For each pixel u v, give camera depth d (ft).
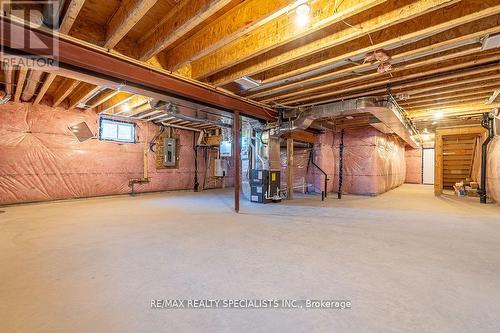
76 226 11.85
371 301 5.51
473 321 4.83
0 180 16.89
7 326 4.61
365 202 19.72
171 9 8.08
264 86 13.69
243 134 20.99
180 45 10.36
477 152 25.91
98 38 8.91
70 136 19.98
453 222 12.93
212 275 6.75
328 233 10.76
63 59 8.33
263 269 7.13
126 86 10.85
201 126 27.91
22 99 17.44
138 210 16.07
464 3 7.24
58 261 7.61
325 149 25.34
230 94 14.33
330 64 10.55
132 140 24.06
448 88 13.74
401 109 17.15
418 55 9.48
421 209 16.62
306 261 7.71
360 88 13.24
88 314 5.00
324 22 7.55
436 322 4.78
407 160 39.96
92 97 17.62
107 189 22.35
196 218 13.66
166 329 4.58
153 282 6.34
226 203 19.12
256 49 9.42
